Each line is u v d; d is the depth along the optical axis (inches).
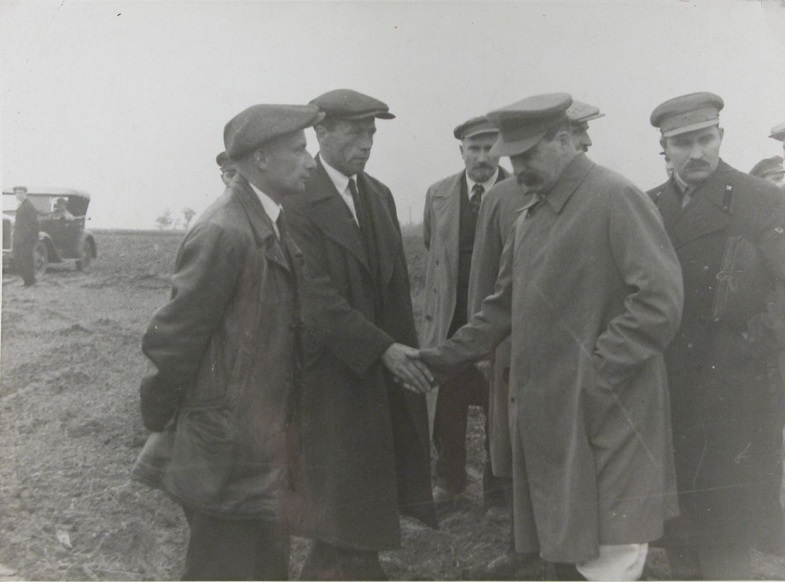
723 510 112.7
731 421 111.1
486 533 127.8
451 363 111.5
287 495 106.9
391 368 113.3
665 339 93.7
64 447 140.3
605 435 97.8
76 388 145.9
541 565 118.9
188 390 97.1
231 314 97.4
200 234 95.3
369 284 117.3
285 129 100.1
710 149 111.0
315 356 115.2
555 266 99.1
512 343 103.7
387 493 117.6
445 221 129.4
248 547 101.1
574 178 99.3
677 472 113.3
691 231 112.4
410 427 122.8
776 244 110.0
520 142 98.3
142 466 99.5
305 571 118.0
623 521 96.3
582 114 114.8
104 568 124.6
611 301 97.7
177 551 126.5
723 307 110.3
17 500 133.9
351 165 115.6
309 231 113.5
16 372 147.9
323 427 115.2
